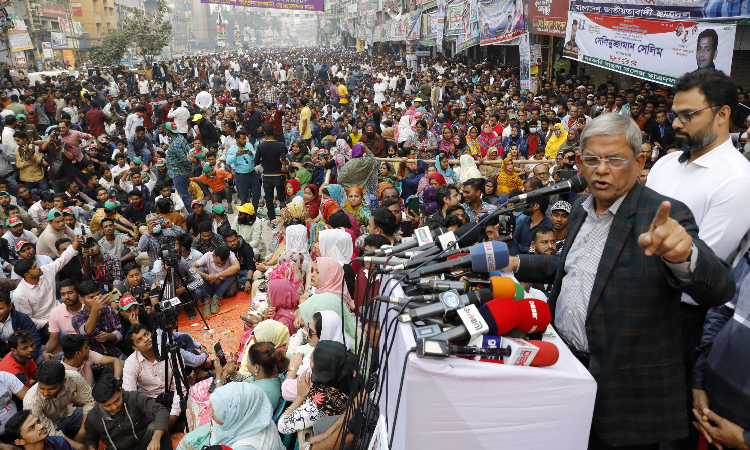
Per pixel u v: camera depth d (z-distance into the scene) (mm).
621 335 1621
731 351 1798
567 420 1512
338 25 78875
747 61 9562
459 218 5141
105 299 5160
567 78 15648
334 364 3332
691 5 7223
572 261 1806
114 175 10016
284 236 7344
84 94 17906
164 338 4332
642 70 8070
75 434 4504
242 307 6629
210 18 132000
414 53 33062
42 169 10914
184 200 9953
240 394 3104
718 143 2037
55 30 45375
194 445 3496
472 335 1508
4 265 6539
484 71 21719
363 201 7125
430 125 12750
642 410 1638
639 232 1599
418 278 1879
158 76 32188
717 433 1833
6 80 19219
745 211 1953
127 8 66125
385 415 1696
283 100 21391
